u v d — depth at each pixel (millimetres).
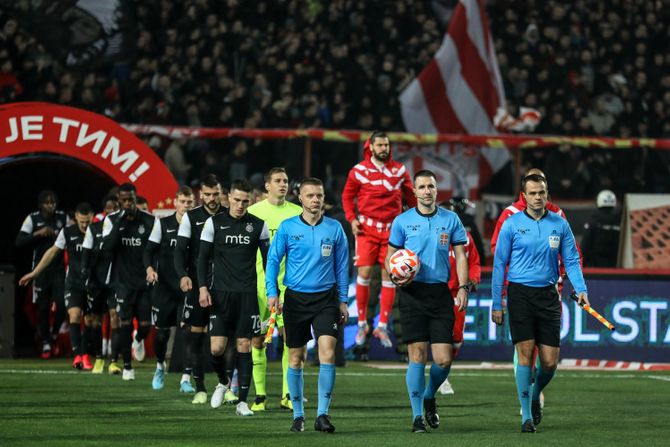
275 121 77562
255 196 43688
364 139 68875
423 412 34750
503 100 75625
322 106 79625
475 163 73938
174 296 42156
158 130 66938
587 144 71688
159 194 58156
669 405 38750
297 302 30641
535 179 31203
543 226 31234
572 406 38312
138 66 81188
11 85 73875
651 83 91625
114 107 76438
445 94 74812
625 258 65000
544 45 89938
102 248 47250
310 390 42188
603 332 56344
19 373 47938
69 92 74875
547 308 31188
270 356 56938
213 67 82375
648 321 56500
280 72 82812
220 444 27406
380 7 91250
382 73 86688
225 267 34281
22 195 66875
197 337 37719
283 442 27844
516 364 32125
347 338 56625
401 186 45875
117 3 83312
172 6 86438
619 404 39031
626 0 97125
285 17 91062
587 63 90250
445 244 31188
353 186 45594
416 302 30953
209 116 77000
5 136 56250
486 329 56438
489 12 93125
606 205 63750
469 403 39062
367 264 45938
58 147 57094
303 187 30875
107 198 51250
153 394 40062
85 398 38375
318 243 30672
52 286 57281
